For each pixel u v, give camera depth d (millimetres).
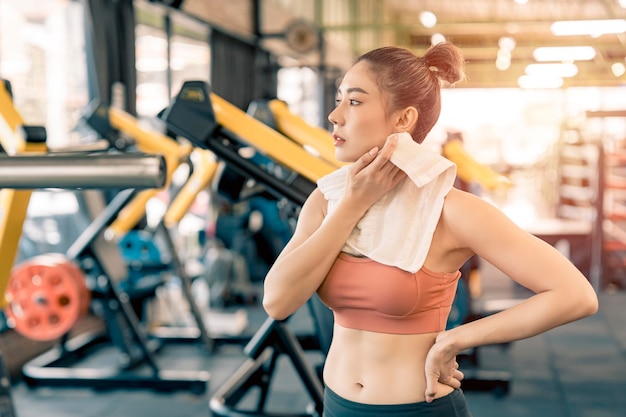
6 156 1460
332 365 1514
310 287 1423
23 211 2375
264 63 9016
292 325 6027
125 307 4359
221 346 5285
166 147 4152
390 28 14602
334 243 1397
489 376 4195
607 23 14969
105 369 4777
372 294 1393
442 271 1422
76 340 5254
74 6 5430
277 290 1432
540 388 4305
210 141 2979
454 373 1438
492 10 16688
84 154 1451
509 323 1318
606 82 17797
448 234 1398
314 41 8977
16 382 4488
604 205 7328
